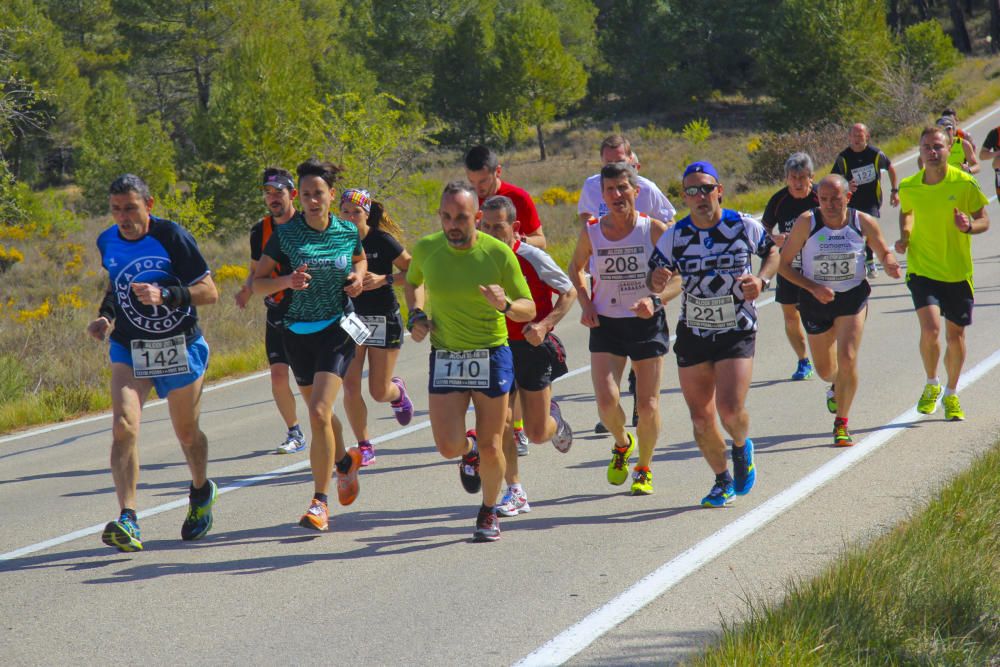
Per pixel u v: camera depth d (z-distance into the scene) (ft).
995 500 55.21
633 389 81.82
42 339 167.73
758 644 39.40
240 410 111.04
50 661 44.91
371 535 61.67
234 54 359.46
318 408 61.67
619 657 41.78
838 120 490.08
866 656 38.75
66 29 599.98
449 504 67.72
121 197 57.98
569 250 206.18
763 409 86.84
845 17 488.02
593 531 59.36
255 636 46.55
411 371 123.34
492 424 58.03
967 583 44.78
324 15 611.88
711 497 62.23
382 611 48.78
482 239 57.36
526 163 597.93
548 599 48.91
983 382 87.92
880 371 95.20
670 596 48.26
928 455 68.95
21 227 297.12
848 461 69.10
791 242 74.02
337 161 236.63
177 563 58.18
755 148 478.18
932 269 79.00
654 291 61.21
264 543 61.21
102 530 66.33
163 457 89.66
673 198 371.97
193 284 59.06
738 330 61.00
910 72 443.73
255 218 344.28
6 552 62.80
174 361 59.16
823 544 53.83
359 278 65.46
